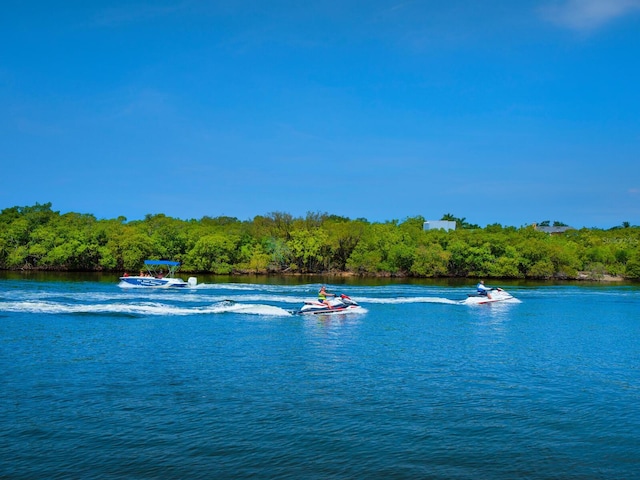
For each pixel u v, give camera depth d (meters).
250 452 16.17
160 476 14.58
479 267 109.25
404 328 39.59
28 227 106.44
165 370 25.20
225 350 30.08
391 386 23.33
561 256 107.06
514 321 44.81
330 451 16.38
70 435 17.12
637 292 77.44
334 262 118.81
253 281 88.44
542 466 15.73
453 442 17.28
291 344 32.38
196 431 17.66
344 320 43.28
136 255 99.50
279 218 121.50
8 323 37.47
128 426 17.95
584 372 26.55
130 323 38.72
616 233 149.50
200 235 110.06
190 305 49.53
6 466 14.96
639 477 15.20
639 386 24.08
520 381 24.59
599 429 18.69
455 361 28.52
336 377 24.66
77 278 82.50
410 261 110.19
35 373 24.14
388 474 15.01
